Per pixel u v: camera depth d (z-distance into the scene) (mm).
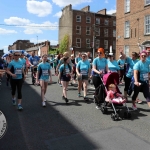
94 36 50875
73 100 8742
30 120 6051
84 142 4523
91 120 6035
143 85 6605
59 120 6043
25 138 4750
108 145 4359
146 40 23484
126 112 6207
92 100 8734
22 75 7250
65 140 4637
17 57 7082
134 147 4258
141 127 5430
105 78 6750
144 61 6492
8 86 12820
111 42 57062
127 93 8297
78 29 52719
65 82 8195
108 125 5594
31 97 9422
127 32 27031
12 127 5457
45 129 5324
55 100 8758
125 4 27094
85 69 8531
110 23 56781
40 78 7785
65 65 8180
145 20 23922
